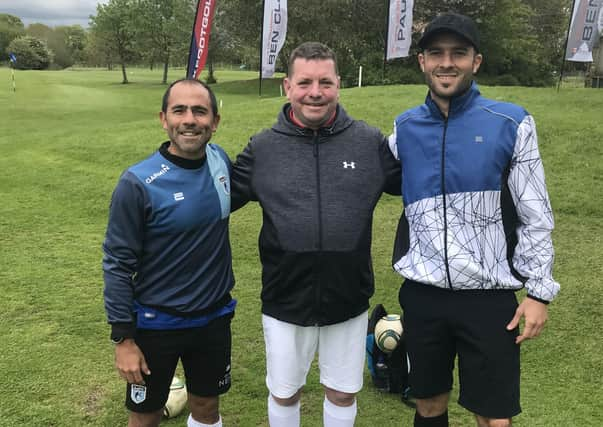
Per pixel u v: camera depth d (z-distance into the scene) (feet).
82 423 9.59
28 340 12.60
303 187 7.23
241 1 106.83
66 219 22.49
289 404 7.94
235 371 11.40
